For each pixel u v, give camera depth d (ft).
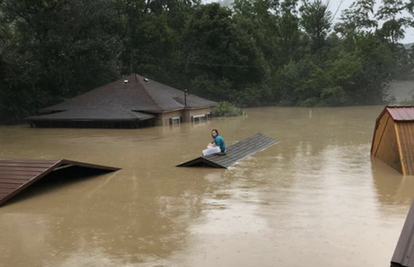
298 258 24.86
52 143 79.82
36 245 27.89
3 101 126.11
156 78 193.47
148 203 37.73
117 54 153.28
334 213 33.73
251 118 134.21
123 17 178.29
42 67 135.95
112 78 151.74
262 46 229.25
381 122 57.82
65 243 28.14
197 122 123.03
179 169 53.21
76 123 108.17
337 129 97.19
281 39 248.52
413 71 232.12
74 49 134.10
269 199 38.32
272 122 118.42
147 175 49.88
